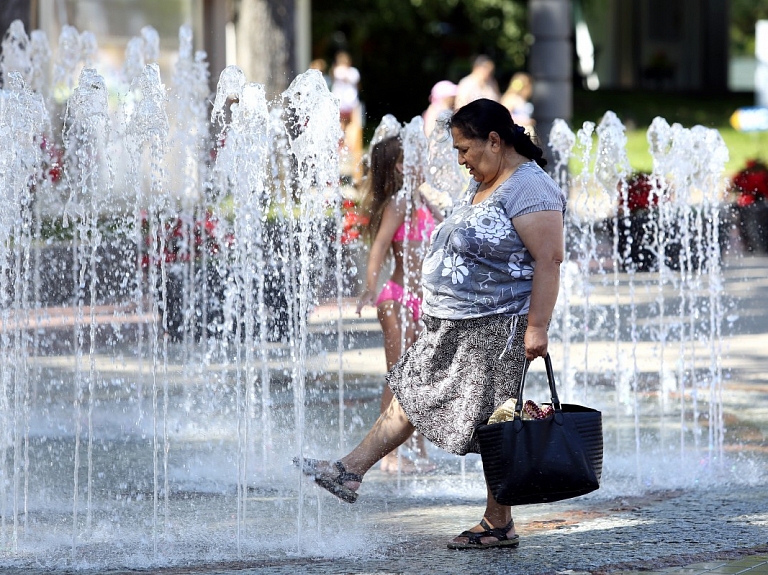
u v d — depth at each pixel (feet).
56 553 52.24
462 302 50.72
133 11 190.70
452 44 368.68
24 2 162.30
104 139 74.28
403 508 60.59
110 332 109.91
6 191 69.51
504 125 50.98
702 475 66.90
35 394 86.02
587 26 413.80
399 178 66.80
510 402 50.31
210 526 56.75
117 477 66.08
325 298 112.88
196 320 110.73
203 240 107.76
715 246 84.48
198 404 84.69
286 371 95.61
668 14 423.64
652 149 89.92
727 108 359.87
